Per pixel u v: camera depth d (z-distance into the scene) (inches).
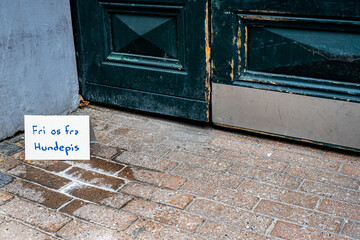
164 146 136.6
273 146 135.1
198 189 114.3
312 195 110.7
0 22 131.8
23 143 140.2
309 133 132.2
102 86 164.1
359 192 111.3
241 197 110.6
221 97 142.4
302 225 100.3
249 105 138.5
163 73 149.6
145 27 147.6
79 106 167.5
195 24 137.0
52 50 150.7
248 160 127.5
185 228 100.0
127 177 120.4
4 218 104.7
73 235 98.7
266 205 107.3
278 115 134.9
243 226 100.4
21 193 114.0
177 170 123.3
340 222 101.0
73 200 110.9
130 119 156.9
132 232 99.1
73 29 160.1
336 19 116.6
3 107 138.7
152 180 118.8
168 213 105.2
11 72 138.5
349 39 117.3
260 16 126.2
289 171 121.3
